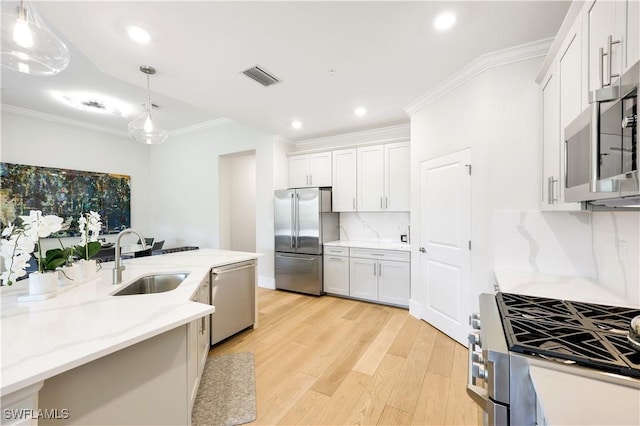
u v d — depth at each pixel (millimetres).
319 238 4195
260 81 2719
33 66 1643
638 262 1337
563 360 800
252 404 1852
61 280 1687
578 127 1113
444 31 1973
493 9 1754
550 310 1199
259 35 1998
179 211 5770
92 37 1993
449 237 2762
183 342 1364
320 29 1940
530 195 2137
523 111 2164
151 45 2105
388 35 2012
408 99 3170
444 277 2842
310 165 4660
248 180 6461
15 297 1523
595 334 941
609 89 784
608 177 813
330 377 2145
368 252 3896
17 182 4316
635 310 1194
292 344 2686
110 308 1373
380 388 2006
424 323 3146
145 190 6102
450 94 2730
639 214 1331
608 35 1053
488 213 2305
